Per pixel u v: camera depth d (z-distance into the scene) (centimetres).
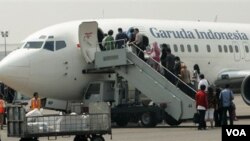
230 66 4522
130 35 3791
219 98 3444
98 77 3838
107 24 3909
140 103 3844
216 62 4431
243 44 4638
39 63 3688
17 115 2461
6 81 3666
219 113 3475
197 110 3334
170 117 3681
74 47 3769
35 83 3694
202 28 4416
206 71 4369
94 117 2508
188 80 3734
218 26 4562
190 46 4253
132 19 4084
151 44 4000
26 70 3656
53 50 3731
